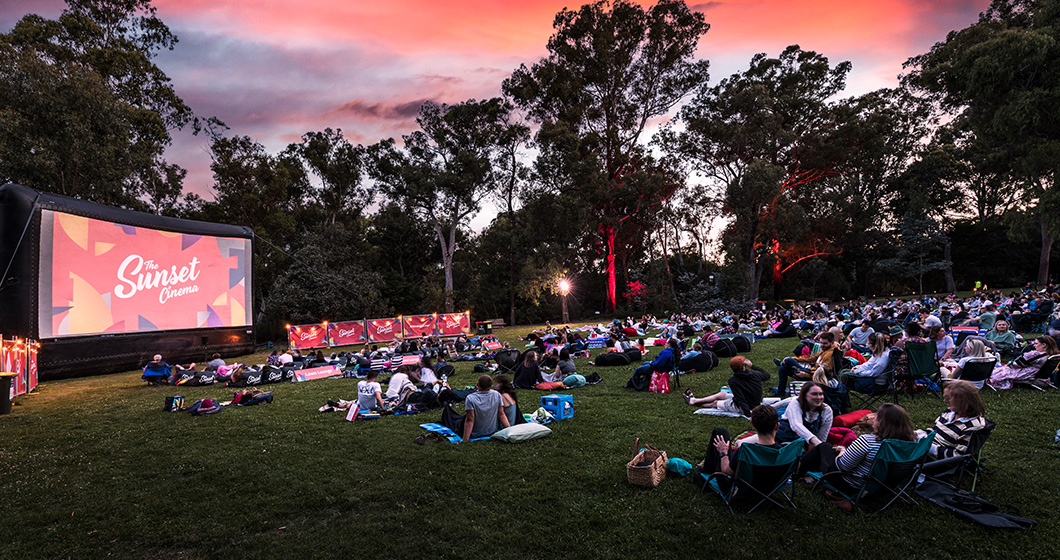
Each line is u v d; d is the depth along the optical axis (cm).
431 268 5228
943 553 386
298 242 4434
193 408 1005
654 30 4872
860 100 5378
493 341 2286
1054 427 666
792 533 422
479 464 624
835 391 703
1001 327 1208
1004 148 3616
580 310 5412
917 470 454
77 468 670
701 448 650
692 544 414
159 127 3522
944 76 3250
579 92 5159
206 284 2383
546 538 434
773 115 4750
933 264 5272
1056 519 426
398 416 916
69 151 2569
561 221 4478
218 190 4347
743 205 4694
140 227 2108
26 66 2488
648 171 5419
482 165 4869
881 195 6097
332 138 5075
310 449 721
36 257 1747
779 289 5700
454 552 418
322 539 448
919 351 862
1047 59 2698
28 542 458
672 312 4712
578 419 833
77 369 1822
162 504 537
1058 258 5166
